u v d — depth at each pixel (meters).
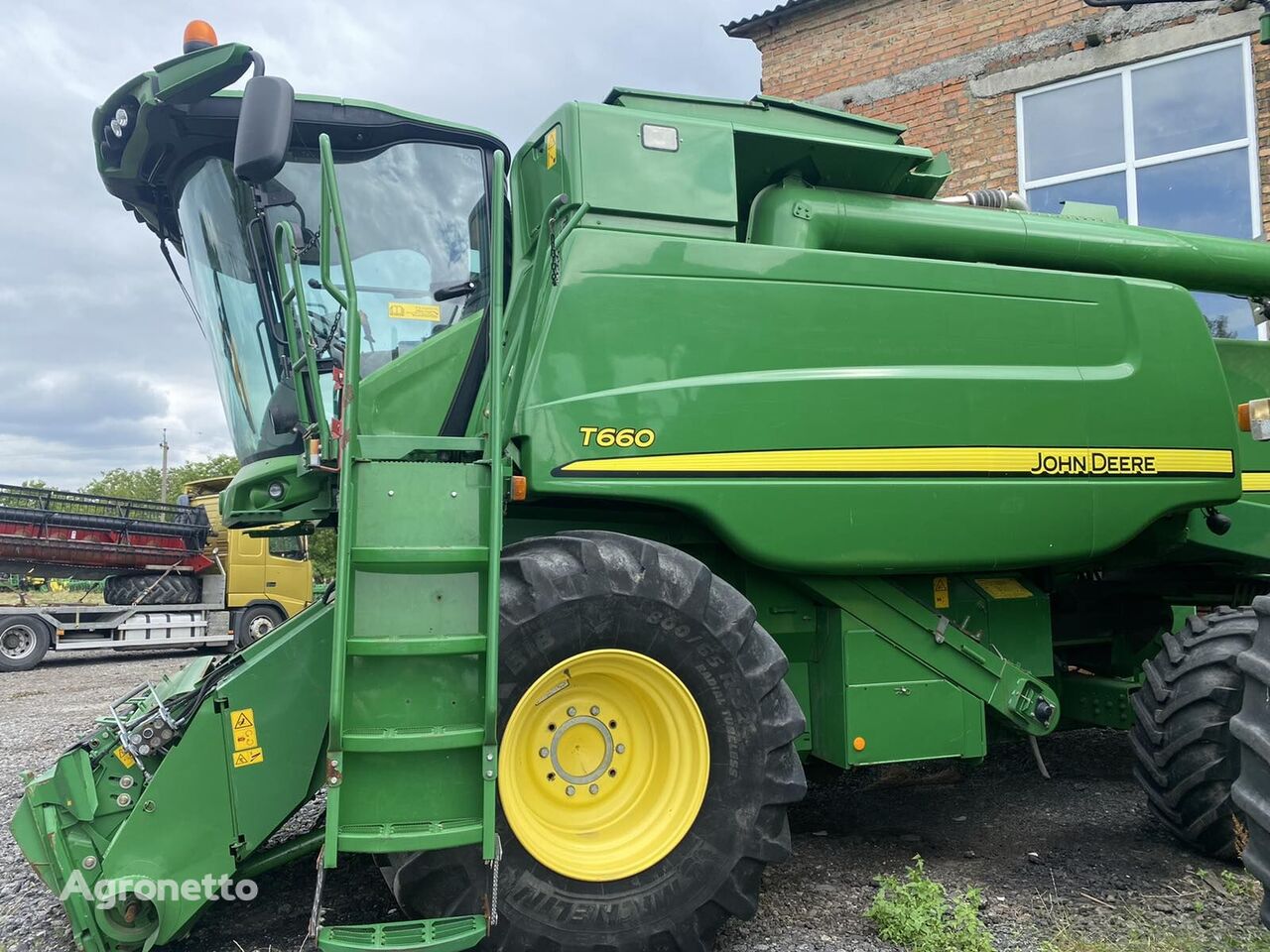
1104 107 9.10
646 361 3.27
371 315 3.58
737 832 2.88
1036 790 4.87
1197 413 4.06
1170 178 8.80
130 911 2.82
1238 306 5.22
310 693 2.99
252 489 3.61
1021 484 3.71
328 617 3.05
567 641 2.79
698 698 2.92
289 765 2.94
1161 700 3.82
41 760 6.17
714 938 2.93
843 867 3.74
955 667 3.76
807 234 3.87
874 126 4.05
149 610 14.40
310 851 3.23
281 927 3.21
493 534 2.57
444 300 3.70
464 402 3.63
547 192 3.55
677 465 3.23
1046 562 3.79
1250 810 2.20
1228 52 8.49
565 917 2.70
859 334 3.57
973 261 4.26
